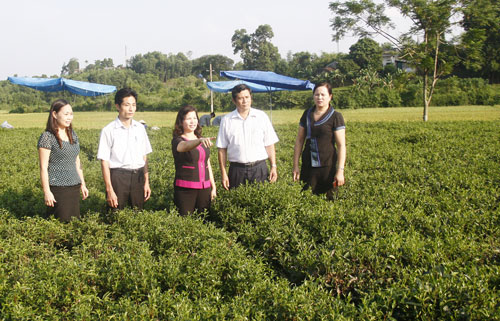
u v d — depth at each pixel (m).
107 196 6.45
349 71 82.56
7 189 8.52
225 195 6.43
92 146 16.86
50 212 6.34
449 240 4.77
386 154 13.25
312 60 115.44
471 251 4.59
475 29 31.02
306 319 3.53
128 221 5.68
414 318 3.71
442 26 31.52
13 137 20.11
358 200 6.91
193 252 4.77
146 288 4.08
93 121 38.94
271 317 3.70
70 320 3.72
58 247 5.76
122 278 4.24
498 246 5.03
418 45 33.31
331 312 3.48
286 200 5.97
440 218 5.74
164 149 16.16
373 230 5.12
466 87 56.41
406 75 34.62
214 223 5.97
